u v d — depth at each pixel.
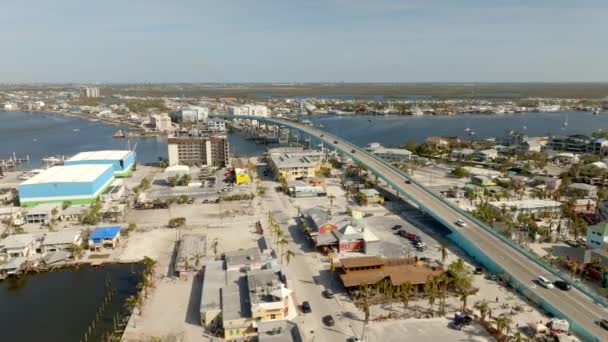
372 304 124.56
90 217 193.75
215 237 176.50
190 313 120.56
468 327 112.62
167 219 199.38
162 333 111.25
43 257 155.88
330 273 144.25
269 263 137.12
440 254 158.62
